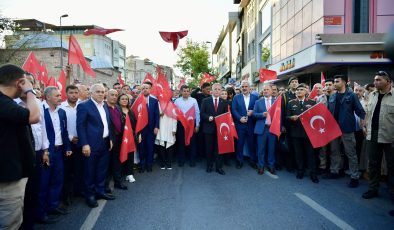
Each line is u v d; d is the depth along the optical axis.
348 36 14.73
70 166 6.21
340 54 14.92
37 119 3.34
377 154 5.88
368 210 5.33
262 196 6.11
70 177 6.16
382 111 5.64
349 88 6.96
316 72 19.33
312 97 8.79
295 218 5.01
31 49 31.11
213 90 8.30
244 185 6.89
